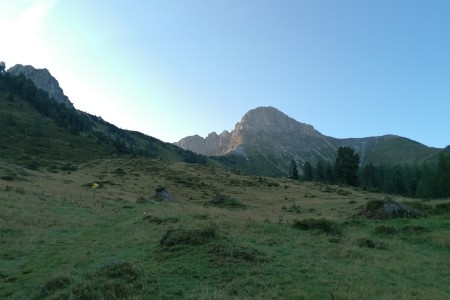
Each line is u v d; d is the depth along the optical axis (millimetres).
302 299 11336
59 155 107750
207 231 17922
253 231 22953
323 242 20609
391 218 29391
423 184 96438
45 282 12820
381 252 19188
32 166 77938
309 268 14672
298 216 39875
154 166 96812
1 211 26812
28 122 141750
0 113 141250
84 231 24703
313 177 147500
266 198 68750
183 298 11133
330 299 11461
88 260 16406
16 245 19547
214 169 103812
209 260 14664
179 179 81688
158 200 51781
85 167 92000
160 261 14977
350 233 24312
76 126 163375
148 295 11117
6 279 14422
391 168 177375
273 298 11227
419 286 13539
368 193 83312
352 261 16719
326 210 47938
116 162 101812
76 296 11125
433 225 26234
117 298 10922
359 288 12523
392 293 12383
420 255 18781
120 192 58906
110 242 20562
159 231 22828
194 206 45750
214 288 11875
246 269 13914
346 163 112938
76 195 44125
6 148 98625
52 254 18312
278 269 14227
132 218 30312
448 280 14766
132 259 15594
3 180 47375
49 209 31500
